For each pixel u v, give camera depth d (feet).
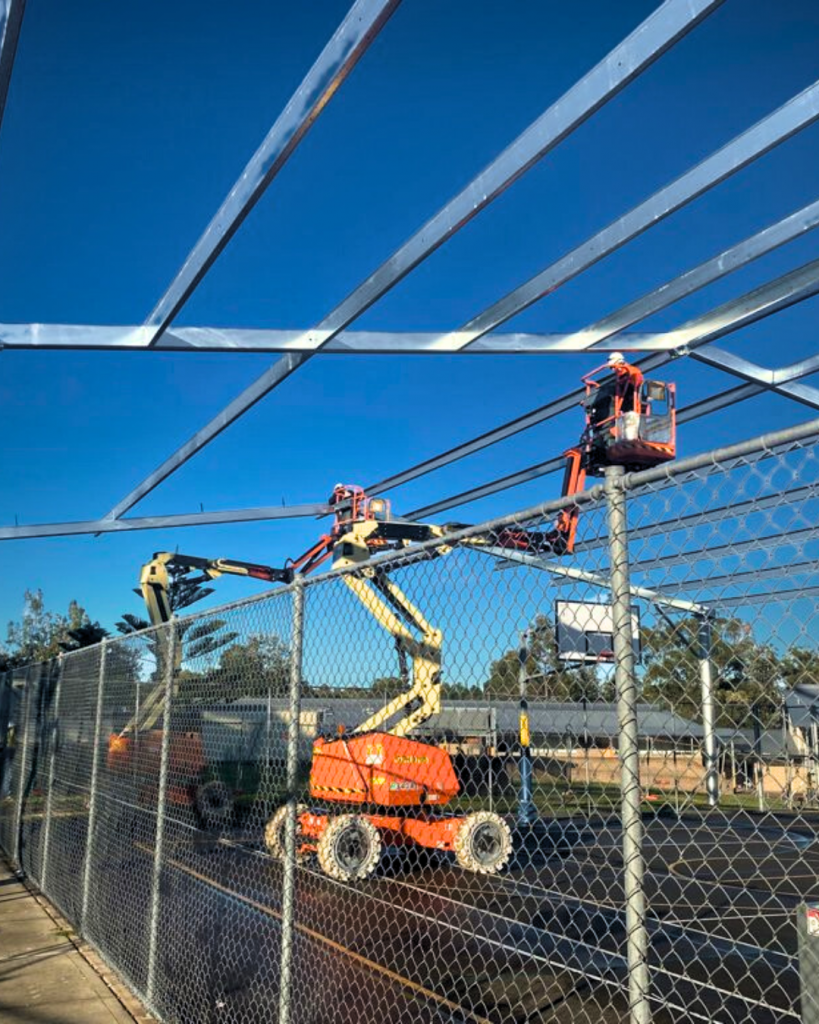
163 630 22.20
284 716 18.67
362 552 45.52
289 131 16.97
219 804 21.97
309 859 31.40
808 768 7.47
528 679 10.38
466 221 19.71
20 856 34.01
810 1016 7.28
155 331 23.98
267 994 19.16
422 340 27.07
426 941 23.58
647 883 28.32
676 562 8.62
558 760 10.65
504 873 27.09
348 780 28.48
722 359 30.12
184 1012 17.56
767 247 22.26
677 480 8.90
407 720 16.85
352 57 15.28
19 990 19.71
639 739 8.95
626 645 8.64
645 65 15.01
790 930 24.20
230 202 19.21
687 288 24.73
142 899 23.40
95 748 24.70
